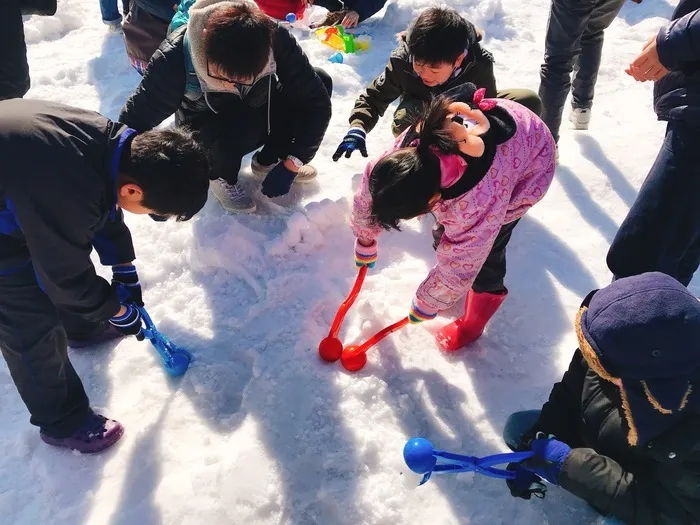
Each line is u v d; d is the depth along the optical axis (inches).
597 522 68.3
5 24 87.4
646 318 51.8
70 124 57.0
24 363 65.7
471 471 70.5
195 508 69.7
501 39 147.0
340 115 125.8
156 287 94.8
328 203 101.2
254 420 77.5
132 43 119.5
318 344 85.9
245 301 92.7
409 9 153.5
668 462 55.2
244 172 112.8
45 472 73.0
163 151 59.3
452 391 81.4
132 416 78.7
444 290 70.8
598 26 107.0
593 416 63.7
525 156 68.8
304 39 147.1
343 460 73.4
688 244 74.5
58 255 58.2
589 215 106.7
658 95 70.8
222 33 75.2
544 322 90.8
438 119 59.1
